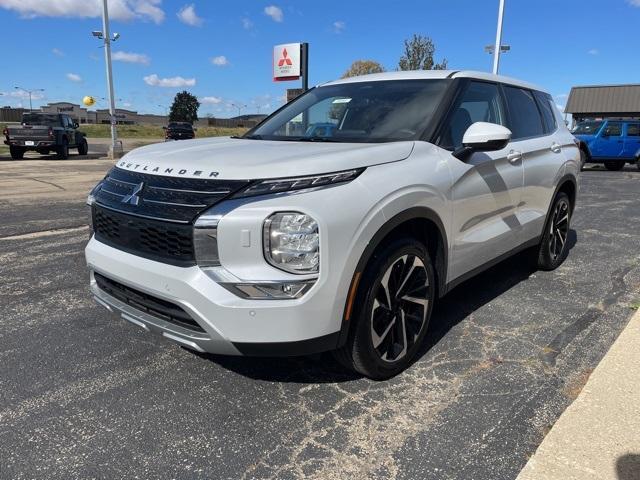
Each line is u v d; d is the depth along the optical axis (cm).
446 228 328
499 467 234
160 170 289
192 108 10125
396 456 242
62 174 1452
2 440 254
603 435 247
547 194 473
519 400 288
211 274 251
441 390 298
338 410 279
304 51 1461
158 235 269
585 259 568
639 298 444
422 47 2398
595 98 4419
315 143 332
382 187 276
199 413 277
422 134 335
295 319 249
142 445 251
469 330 380
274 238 246
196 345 264
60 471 233
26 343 356
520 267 536
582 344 356
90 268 322
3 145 2917
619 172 1769
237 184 257
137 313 290
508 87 440
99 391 297
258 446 250
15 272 512
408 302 313
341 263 257
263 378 313
